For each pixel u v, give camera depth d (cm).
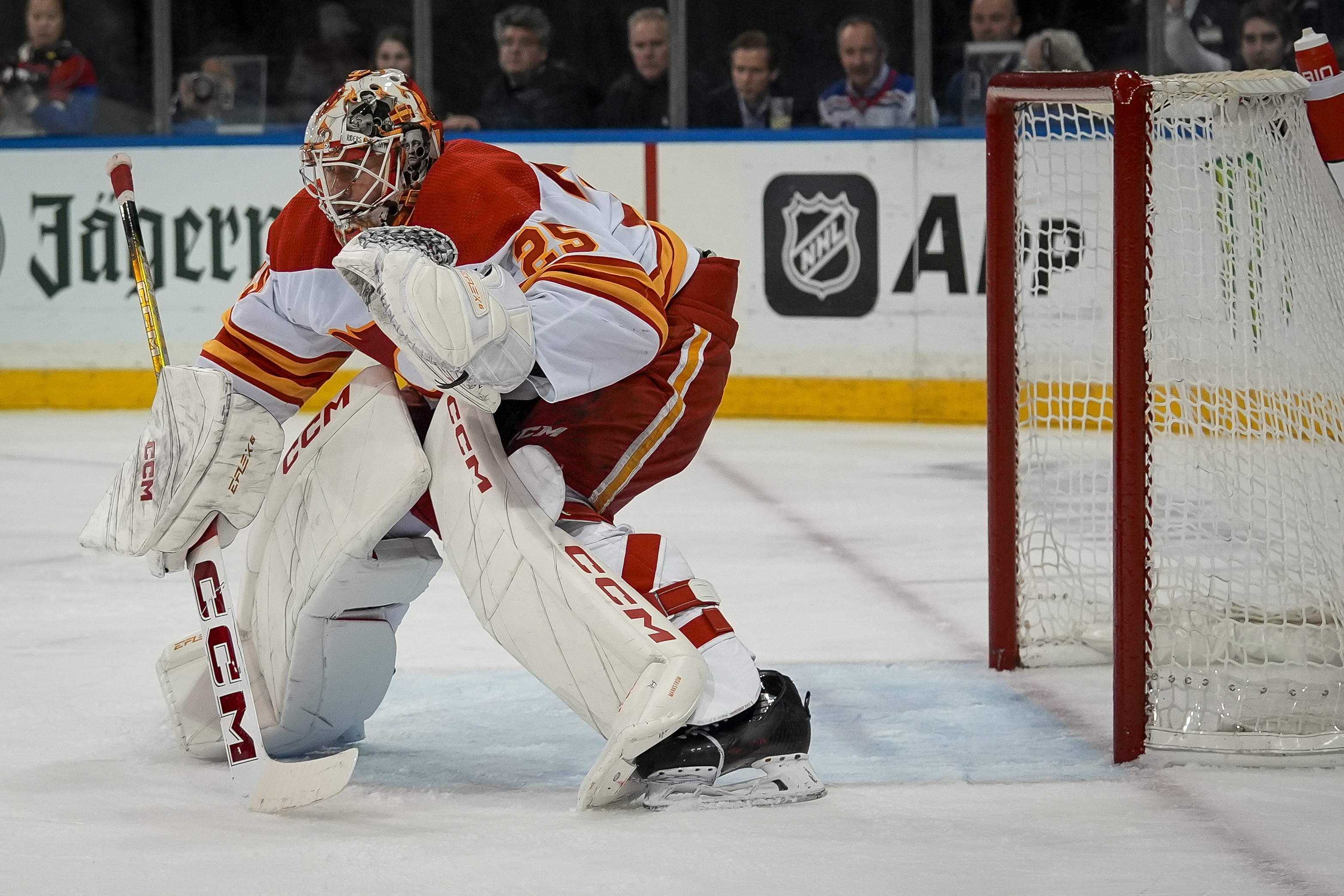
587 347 646
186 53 2383
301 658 726
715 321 733
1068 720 834
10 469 1838
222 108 2394
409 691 903
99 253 2377
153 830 643
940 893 559
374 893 562
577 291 644
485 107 2370
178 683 759
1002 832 633
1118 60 2205
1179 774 723
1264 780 711
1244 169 809
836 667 958
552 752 776
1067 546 1004
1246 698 808
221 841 627
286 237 728
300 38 2373
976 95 2228
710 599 678
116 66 2406
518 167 688
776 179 2255
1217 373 828
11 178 2383
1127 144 735
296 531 717
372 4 2370
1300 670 859
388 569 713
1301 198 806
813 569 1282
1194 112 820
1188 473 830
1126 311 731
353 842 623
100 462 1889
